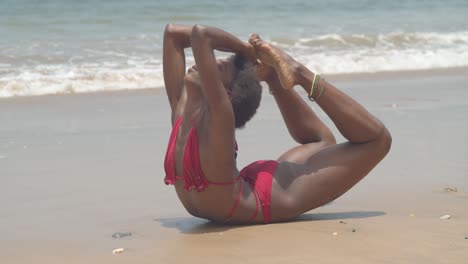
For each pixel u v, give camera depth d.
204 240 6.65
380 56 27.05
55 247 6.61
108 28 31.67
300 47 28.28
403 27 35.44
